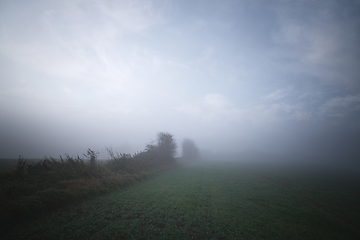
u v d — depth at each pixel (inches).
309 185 701.3
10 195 286.8
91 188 405.1
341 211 390.6
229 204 387.2
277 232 256.7
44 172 416.5
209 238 229.5
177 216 298.8
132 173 660.7
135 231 232.7
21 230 220.2
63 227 232.7
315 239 244.1
